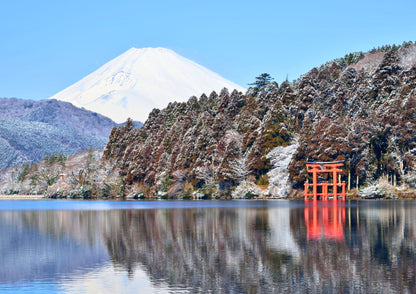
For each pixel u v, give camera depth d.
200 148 179.62
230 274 41.41
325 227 68.31
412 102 144.12
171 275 41.53
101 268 44.28
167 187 180.50
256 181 163.12
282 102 186.25
